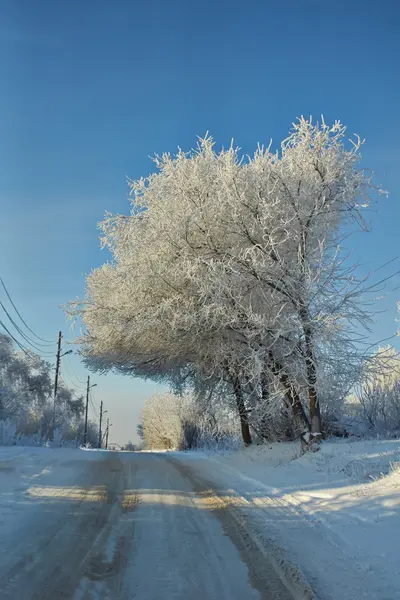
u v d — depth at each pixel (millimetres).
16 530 6555
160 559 5730
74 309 20078
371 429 18031
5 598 4414
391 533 6285
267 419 17328
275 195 14164
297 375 14336
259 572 5340
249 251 13625
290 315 14078
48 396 41312
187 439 38781
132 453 25203
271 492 10094
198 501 9250
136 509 8352
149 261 15352
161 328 16391
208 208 14633
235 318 13859
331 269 13531
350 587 4828
